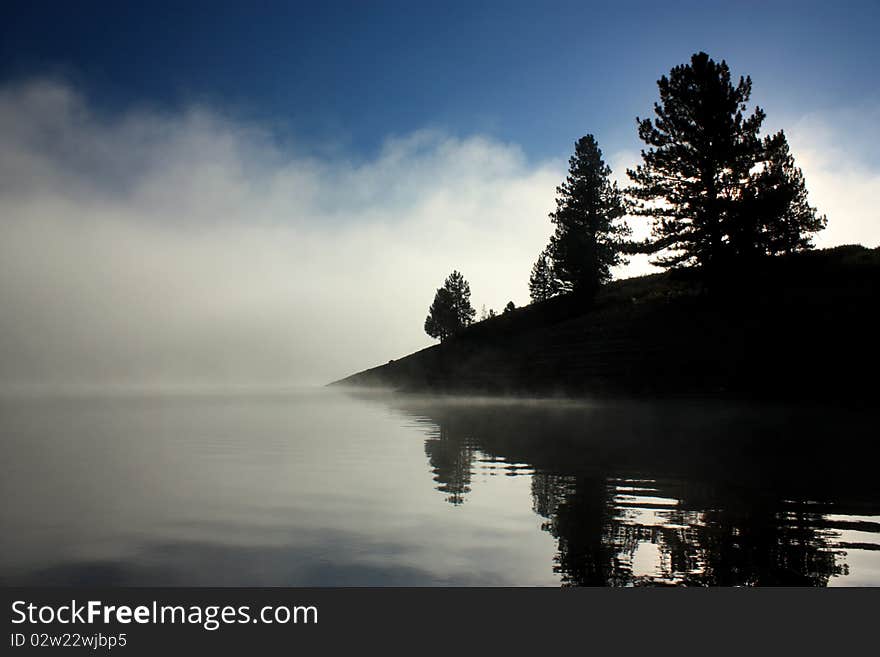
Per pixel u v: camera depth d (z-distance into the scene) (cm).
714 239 3747
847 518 640
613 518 654
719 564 498
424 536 592
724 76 3859
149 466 1080
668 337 3588
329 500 770
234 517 674
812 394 2345
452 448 1323
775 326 3150
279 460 1155
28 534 602
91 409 3428
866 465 978
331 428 1922
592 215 5588
